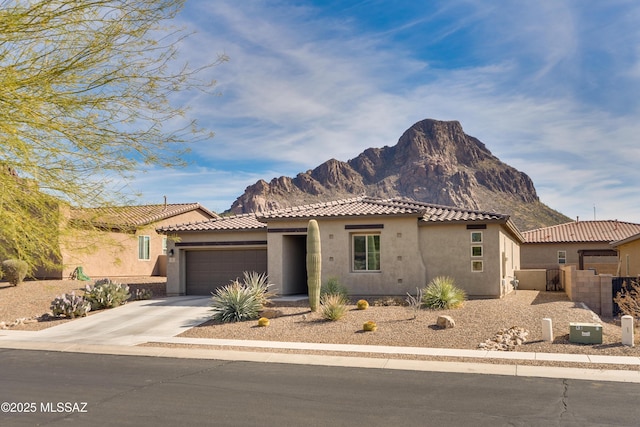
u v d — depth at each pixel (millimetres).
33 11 5027
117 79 5512
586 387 9922
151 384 10234
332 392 9531
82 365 12406
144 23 5590
